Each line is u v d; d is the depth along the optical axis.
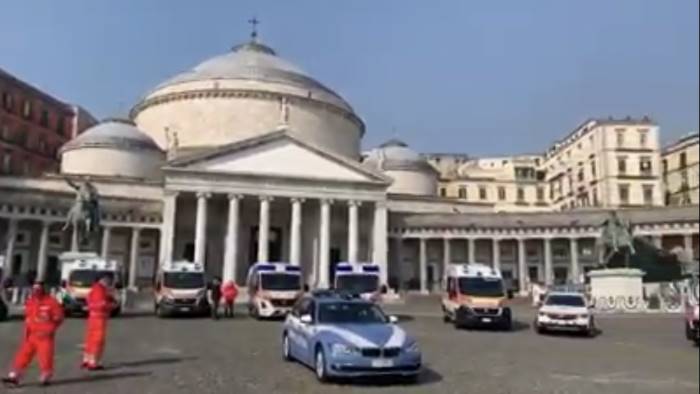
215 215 66.75
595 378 15.44
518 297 60.50
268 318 34.94
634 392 13.50
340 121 80.38
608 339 27.02
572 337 27.80
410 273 74.19
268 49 87.06
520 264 70.56
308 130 76.75
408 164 85.94
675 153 95.38
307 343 15.30
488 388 13.51
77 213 47.03
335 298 16.27
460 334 27.69
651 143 90.81
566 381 14.79
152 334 24.69
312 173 63.88
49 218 62.62
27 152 85.12
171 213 59.88
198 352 19.02
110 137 73.56
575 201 98.62
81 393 12.31
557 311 28.70
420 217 73.81
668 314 40.81
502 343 23.97
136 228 65.31
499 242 73.25
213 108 75.31
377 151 89.38
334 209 68.81
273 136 63.62
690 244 64.50
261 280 35.47
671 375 16.12
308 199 63.62
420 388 13.38
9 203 60.66
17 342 21.00
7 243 60.84
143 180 71.38
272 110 75.75
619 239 47.00
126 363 16.50
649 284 49.28
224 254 65.38
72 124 94.81
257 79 77.06
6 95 82.00
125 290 46.34
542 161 115.75
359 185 64.56
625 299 43.19
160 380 13.85
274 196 62.38
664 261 53.16
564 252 71.62
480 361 18.11
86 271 34.44
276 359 17.61
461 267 32.94
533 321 36.44
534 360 18.73
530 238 70.69
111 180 70.38
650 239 66.12
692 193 91.06
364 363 13.52
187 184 60.56
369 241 67.88
